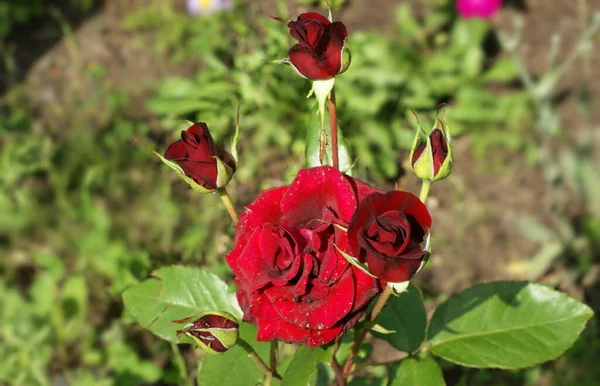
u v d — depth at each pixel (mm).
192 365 1039
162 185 1404
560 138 1470
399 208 524
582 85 1565
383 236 513
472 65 1533
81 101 1686
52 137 1587
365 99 1344
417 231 531
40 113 1670
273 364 679
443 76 1510
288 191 564
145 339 1189
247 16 1368
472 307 679
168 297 708
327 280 541
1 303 1215
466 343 668
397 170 1271
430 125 1346
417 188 1172
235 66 1373
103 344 1188
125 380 1089
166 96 1455
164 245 1243
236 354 676
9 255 1368
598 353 1078
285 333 550
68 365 1173
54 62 1829
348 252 543
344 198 559
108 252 1244
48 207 1440
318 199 564
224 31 1657
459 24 1642
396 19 1711
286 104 1317
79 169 1489
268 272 547
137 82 1723
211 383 667
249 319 568
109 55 1817
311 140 686
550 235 1303
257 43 1327
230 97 1363
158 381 1156
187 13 1843
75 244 1365
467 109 1450
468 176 1421
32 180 1506
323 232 554
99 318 1234
